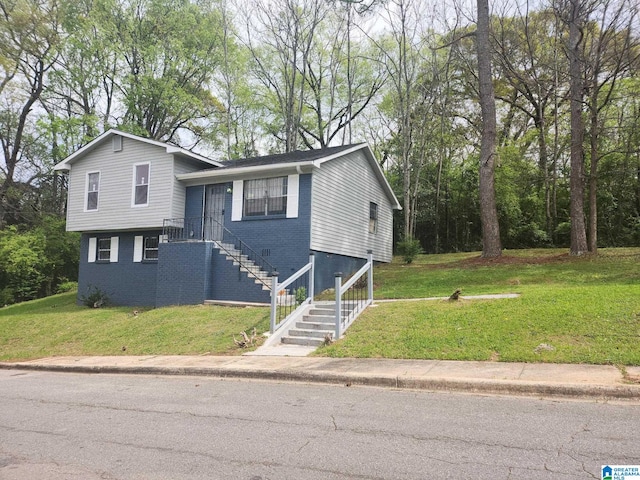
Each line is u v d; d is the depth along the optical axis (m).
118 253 19.83
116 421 5.59
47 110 31.16
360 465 3.88
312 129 34.94
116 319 14.96
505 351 7.76
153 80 29.39
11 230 28.44
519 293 11.59
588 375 6.33
